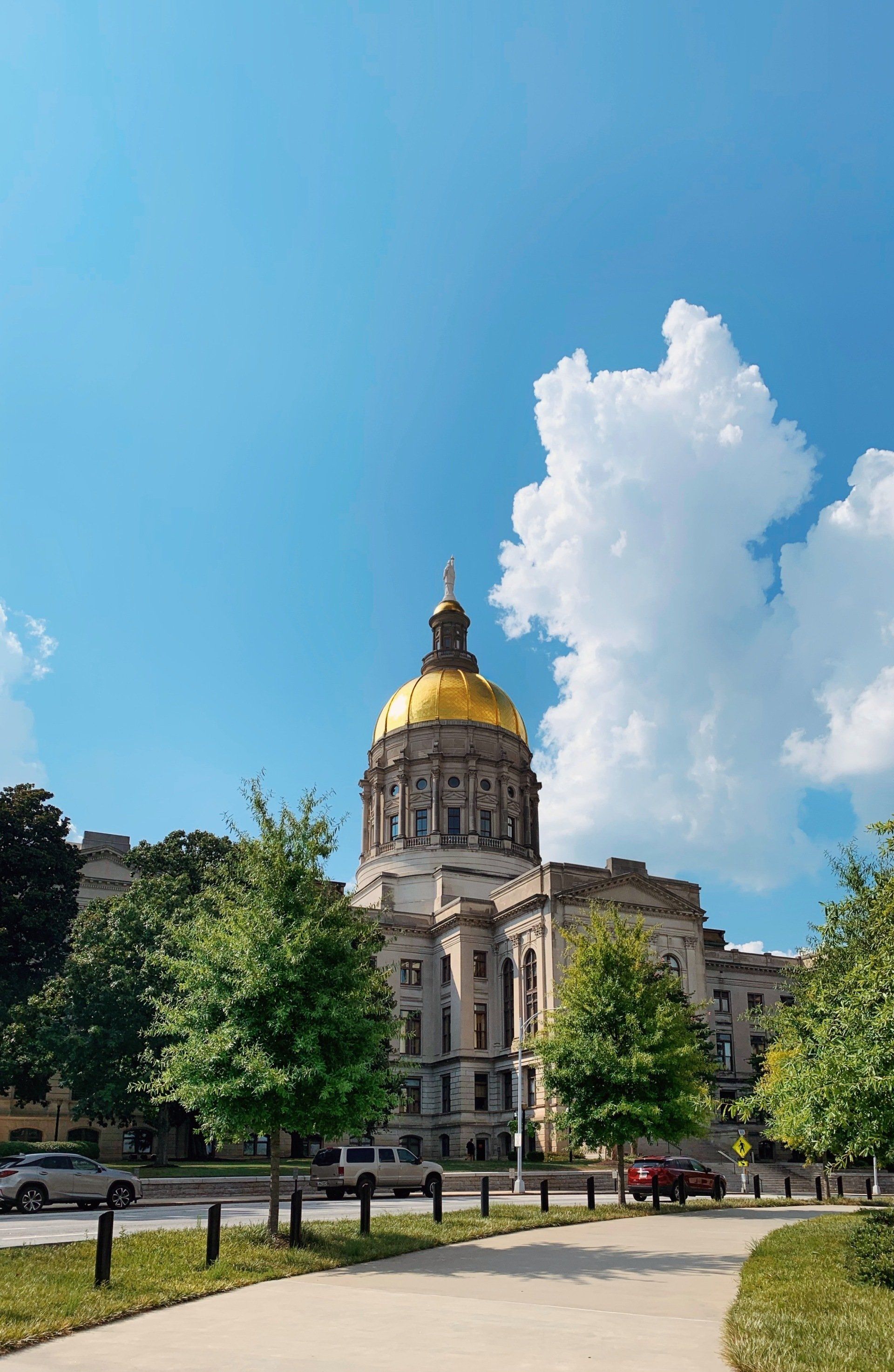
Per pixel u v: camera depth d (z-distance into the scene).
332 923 25.42
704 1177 45.38
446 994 85.06
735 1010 89.25
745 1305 15.48
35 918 61.44
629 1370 11.91
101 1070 50.56
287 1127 23.89
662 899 79.62
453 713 99.69
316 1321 14.98
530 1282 18.92
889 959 18.73
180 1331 14.26
